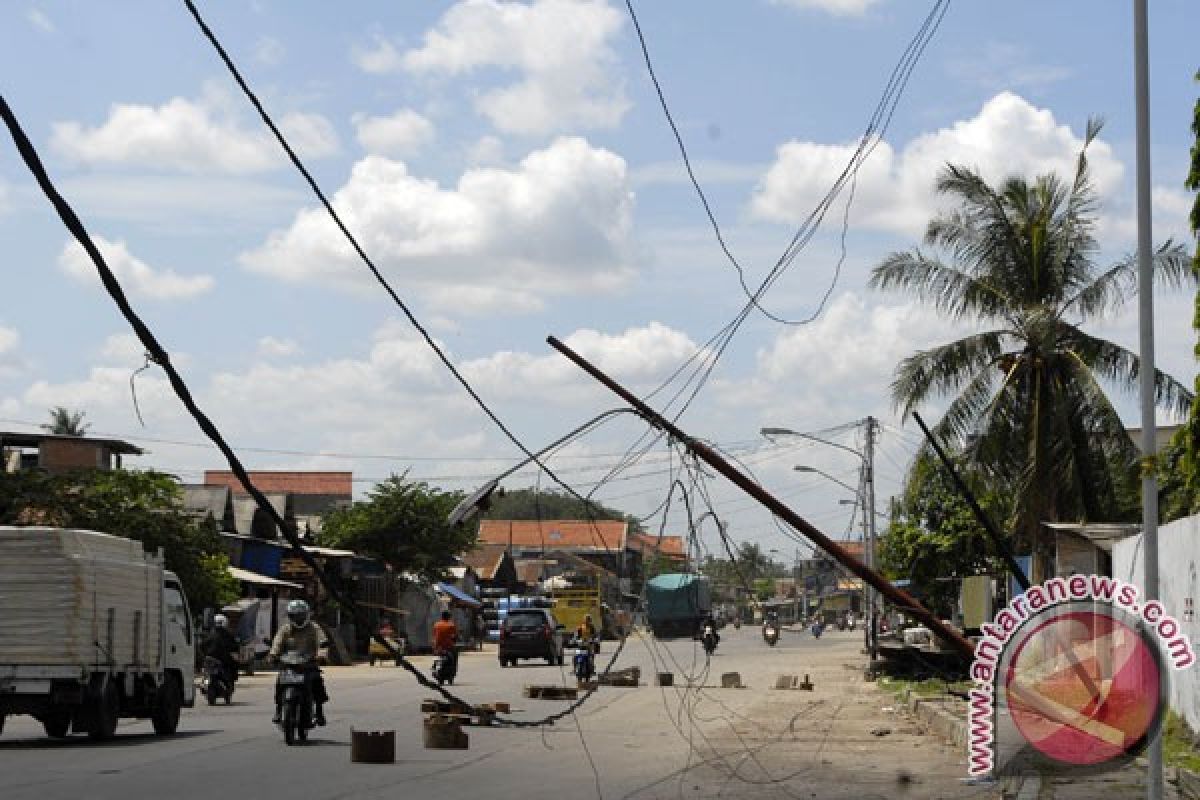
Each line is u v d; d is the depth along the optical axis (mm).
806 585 123562
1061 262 31188
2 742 19859
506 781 15406
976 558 47625
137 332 7434
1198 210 13750
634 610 15773
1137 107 13141
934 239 31828
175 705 21656
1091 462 31016
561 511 110188
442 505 66250
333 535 64812
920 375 31688
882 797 14406
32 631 18984
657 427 13609
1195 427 13891
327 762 17031
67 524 36188
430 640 70875
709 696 32812
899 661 39125
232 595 40938
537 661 57281
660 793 14570
